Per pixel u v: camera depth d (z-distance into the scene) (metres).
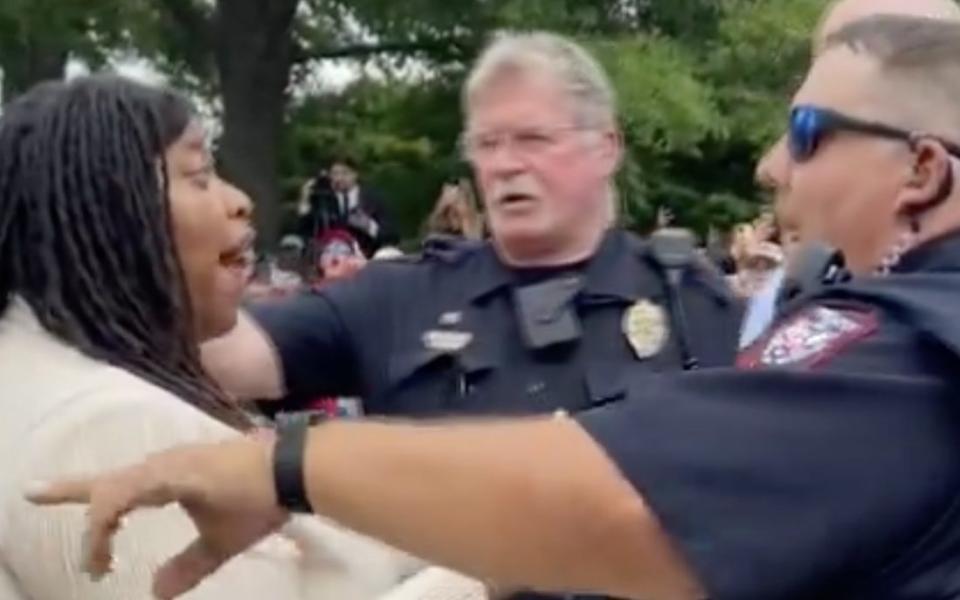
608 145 2.77
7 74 15.38
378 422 1.48
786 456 1.42
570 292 2.69
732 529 1.41
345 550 2.07
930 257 1.58
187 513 1.55
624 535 1.41
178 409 2.01
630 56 13.30
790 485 1.42
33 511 1.91
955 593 1.44
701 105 13.41
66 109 2.15
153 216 2.15
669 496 1.41
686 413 1.43
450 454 1.42
